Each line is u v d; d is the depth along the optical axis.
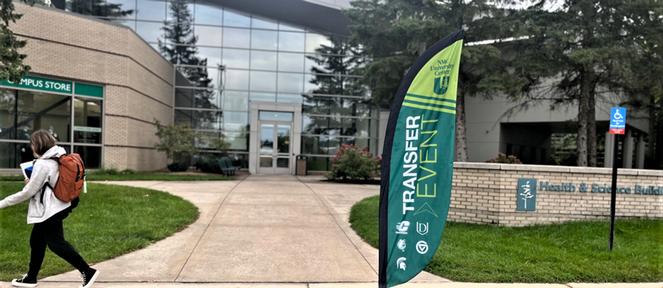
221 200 9.20
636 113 17.44
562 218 7.52
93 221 6.53
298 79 20.59
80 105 14.30
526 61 13.05
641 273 4.85
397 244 3.91
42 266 4.54
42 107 13.69
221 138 19.36
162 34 19.33
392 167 3.97
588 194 7.65
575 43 12.41
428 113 3.91
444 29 13.34
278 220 7.48
